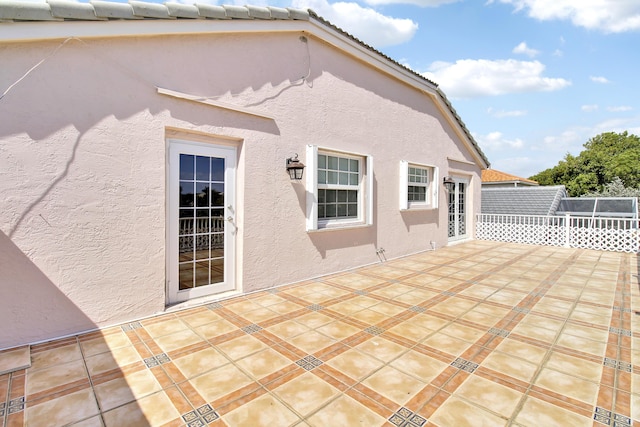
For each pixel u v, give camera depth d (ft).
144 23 11.73
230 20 14.07
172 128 12.96
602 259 25.27
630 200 38.83
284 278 17.22
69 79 10.52
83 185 10.85
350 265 21.21
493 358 9.43
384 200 23.97
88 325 11.08
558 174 97.86
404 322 12.19
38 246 10.11
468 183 37.19
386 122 23.97
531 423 6.59
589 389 7.84
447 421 6.66
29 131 9.88
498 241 35.63
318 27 17.99
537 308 13.85
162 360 9.20
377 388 7.88
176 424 6.55
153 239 12.48
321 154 19.61
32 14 9.41
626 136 99.76
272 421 6.65
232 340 10.55
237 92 14.87
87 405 7.15
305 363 9.09
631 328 11.69
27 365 8.74
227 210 15.20
